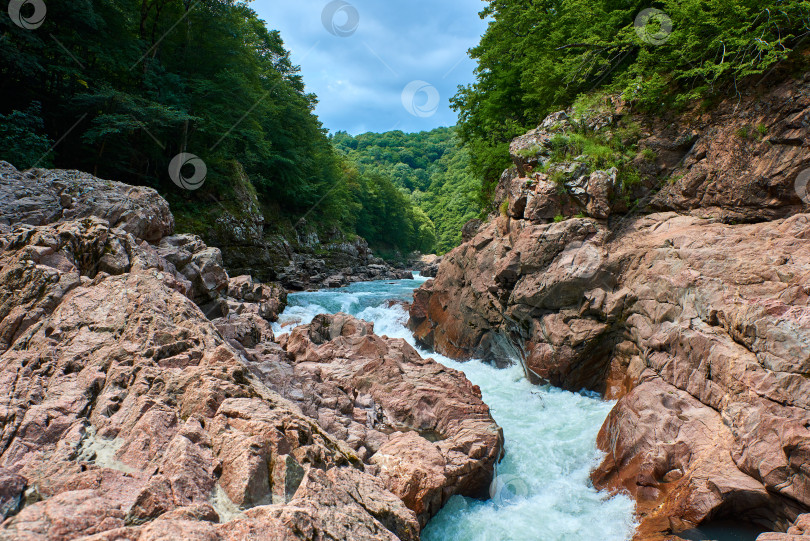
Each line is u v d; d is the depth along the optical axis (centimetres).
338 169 5447
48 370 496
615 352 1016
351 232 5709
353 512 369
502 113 2005
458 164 10338
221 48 2970
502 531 593
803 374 584
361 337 1129
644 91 1255
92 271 782
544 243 1153
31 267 656
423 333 1719
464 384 933
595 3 1495
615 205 1142
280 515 308
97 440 400
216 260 1277
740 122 1056
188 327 630
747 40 1033
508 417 962
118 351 536
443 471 606
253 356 881
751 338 664
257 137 3272
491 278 1394
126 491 328
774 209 953
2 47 1716
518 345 1286
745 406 618
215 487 356
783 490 502
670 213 1098
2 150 1652
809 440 496
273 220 3888
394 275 4691
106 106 2117
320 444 470
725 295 759
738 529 540
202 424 434
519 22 1914
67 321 585
